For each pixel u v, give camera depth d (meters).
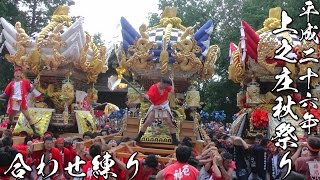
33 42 11.49
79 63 11.85
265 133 11.66
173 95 11.01
